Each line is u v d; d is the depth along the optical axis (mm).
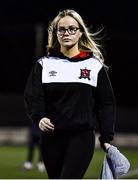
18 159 28172
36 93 9180
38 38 35031
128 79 44938
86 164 9008
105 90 9227
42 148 9227
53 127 8906
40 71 9234
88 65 9219
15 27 44250
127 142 38250
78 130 9023
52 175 9320
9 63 44688
